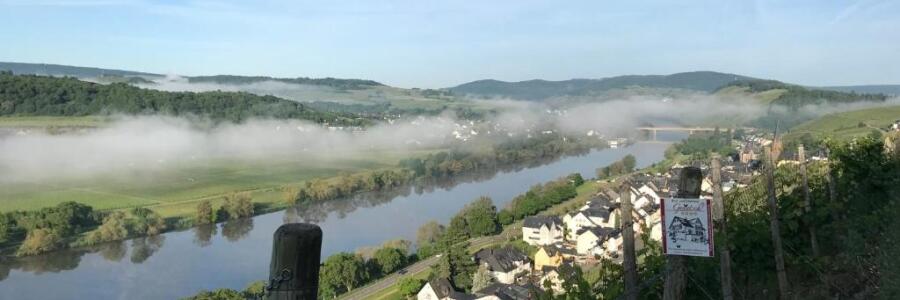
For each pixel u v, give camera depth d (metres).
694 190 7.33
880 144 13.55
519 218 75.38
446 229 67.50
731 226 10.91
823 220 12.03
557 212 75.50
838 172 13.58
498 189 105.75
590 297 8.30
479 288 45.00
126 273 57.38
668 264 7.55
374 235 71.06
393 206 92.62
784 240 11.62
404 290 45.81
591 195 83.56
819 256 11.46
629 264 7.34
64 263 62.62
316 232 4.02
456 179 120.81
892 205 11.16
